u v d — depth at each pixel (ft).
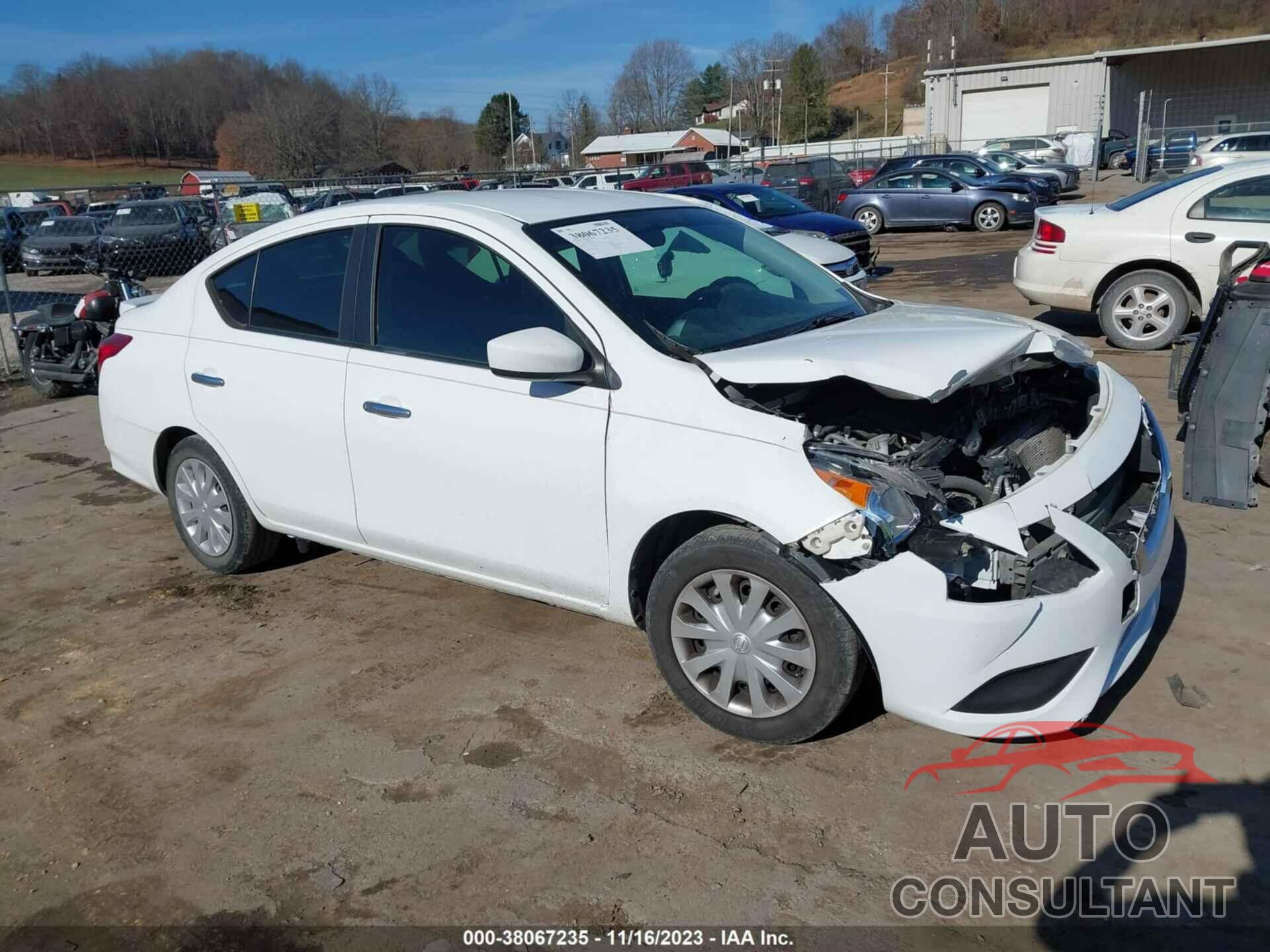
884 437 10.67
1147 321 26.68
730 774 10.19
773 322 12.10
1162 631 12.25
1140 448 11.46
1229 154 83.15
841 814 9.50
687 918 8.39
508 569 12.02
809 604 9.65
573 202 13.32
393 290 12.76
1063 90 137.90
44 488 21.63
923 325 11.93
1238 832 8.92
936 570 9.14
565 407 11.03
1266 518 15.34
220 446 14.64
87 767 11.16
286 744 11.30
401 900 8.83
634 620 11.28
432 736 11.25
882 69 370.73
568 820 9.68
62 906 9.07
